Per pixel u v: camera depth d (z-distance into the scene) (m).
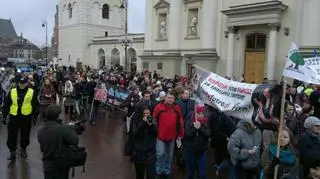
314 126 6.02
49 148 5.77
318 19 20.75
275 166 5.57
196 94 8.19
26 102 9.40
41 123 14.71
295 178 5.62
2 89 14.70
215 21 26.52
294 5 22.05
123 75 23.33
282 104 5.50
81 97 17.27
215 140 8.23
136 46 44.06
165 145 8.02
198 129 7.61
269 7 22.23
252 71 24.42
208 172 8.93
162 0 30.59
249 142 6.21
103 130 14.00
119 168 9.14
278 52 22.83
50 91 14.46
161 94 8.34
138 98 12.11
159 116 7.96
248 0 24.33
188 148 7.73
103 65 50.31
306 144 6.00
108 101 17.27
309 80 6.02
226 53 25.92
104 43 49.59
